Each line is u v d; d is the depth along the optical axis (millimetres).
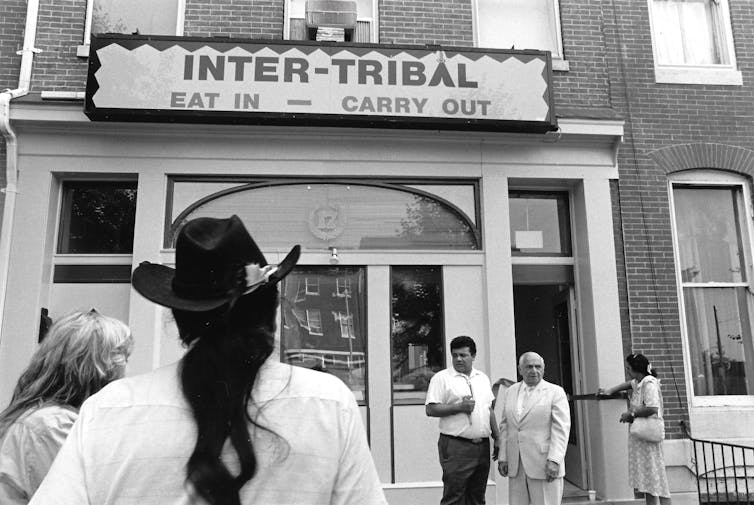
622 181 7340
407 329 6855
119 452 1301
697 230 7547
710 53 8039
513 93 7000
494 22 7812
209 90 6668
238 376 1373
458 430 5121
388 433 6551
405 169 7062
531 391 5000
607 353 6848
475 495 5203
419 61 6949
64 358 2404
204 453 1281
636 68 7664
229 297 1411
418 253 6934
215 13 7238
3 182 6652
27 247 6527
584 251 7195
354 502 1413
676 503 6559
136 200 6934
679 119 7570
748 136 7617
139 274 1563
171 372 1440
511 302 6859
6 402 6188
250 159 6918
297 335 6730
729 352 7273
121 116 6562
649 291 7105
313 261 6836
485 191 7098
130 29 7309
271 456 1325
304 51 6832
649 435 5871
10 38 7039
